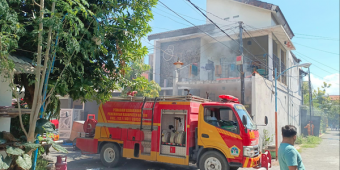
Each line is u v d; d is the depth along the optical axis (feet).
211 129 24.04
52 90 15.61
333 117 182.80
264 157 24.12
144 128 26.96
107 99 22.49
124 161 31.12
